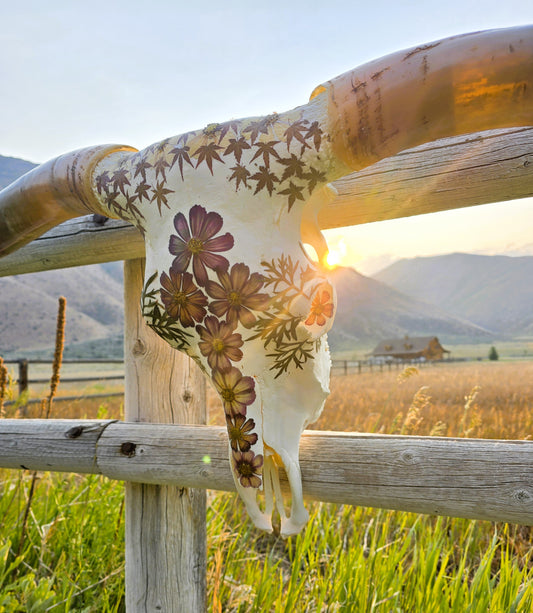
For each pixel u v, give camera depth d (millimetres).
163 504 1569
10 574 1999
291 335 829
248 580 1977
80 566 1913
